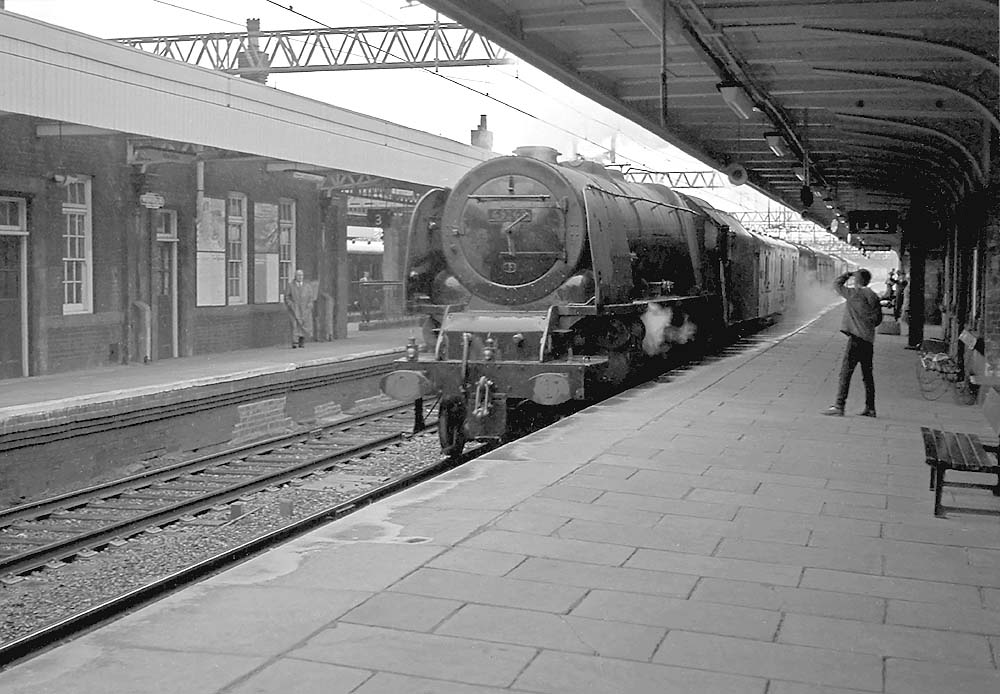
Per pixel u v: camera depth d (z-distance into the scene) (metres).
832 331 31.12
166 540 9.84
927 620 5.15
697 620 5.07
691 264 18.62
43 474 12.30
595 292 12.61
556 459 9.16
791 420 11.70
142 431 14.02
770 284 33.25
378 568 5.84
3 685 4.22
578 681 4.30
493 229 13.27
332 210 26.03
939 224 25.45
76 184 17.70
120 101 16.08
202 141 17.95
